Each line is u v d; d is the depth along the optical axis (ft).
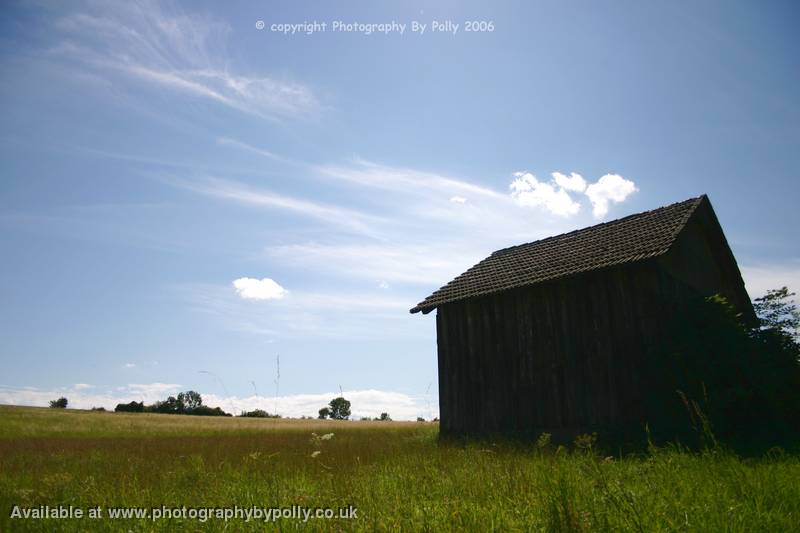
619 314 54.24
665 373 49.55
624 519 15.89
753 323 52.16
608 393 53.26
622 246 58.18
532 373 59.11
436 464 32.22
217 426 138.21
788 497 18.20
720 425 44.52
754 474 20.92
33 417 154.61
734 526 15.33
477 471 27.63
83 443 73.67
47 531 19.92
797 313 51.83
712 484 19.70
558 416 56.24
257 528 18.38
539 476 22.29
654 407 49.96
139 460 43.47
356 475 29.45
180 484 29.12
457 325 66.74
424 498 21.72
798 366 47.93
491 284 65.36
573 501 16.63
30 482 31.50
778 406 44.42
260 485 26.86
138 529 19.36
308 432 98.99
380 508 20.03
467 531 16.12
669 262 56.13
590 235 67.41
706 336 48.57
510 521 16.76
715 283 68.49
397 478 27.53
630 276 54.24
